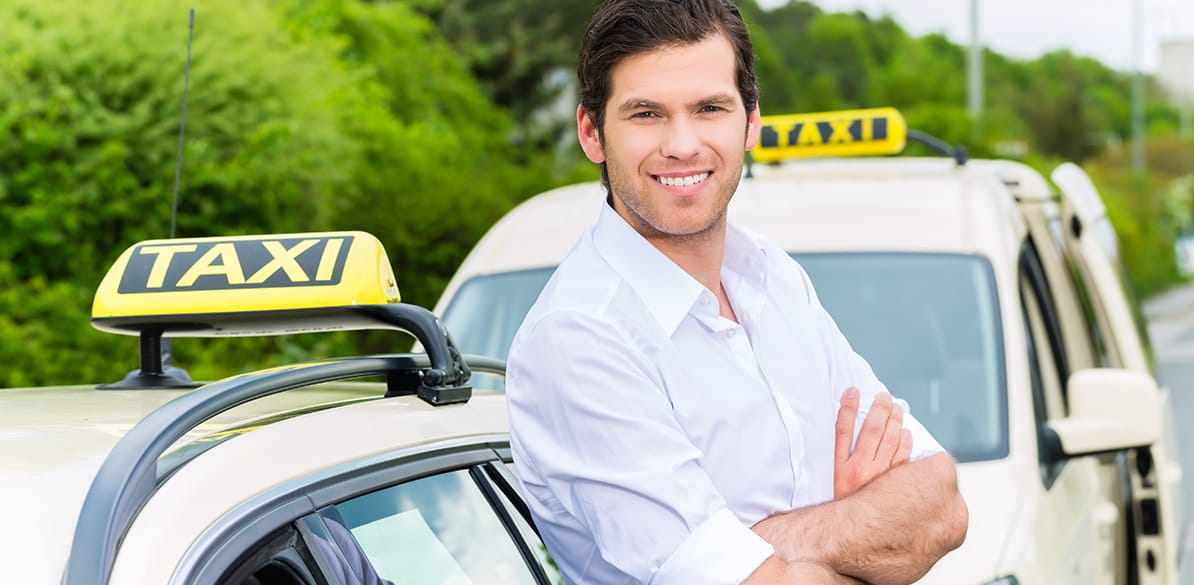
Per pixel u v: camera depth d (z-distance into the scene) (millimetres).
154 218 8711
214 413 1715
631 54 2025
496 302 4332
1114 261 5234
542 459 1996
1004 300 4012
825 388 2244
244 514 1595
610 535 1965
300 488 1708
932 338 3959
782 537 2090
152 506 1520
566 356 1971
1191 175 68375
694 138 2025
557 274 2096
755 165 5141
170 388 2193
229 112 9086
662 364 2039
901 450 2232
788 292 2275
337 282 2037
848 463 2229
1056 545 3479
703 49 2029
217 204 9070
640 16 2021
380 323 2096
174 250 2119
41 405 1984
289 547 1643
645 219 2061
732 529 1961
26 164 8352
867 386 2414
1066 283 4883
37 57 8445
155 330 2154
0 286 8211
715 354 2094
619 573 2053
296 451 1771
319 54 12500
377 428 1946
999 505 3361
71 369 7828
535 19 22578
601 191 4723
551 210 4691
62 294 8109
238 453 1692
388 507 1866
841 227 4305
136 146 8719
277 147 9328
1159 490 4758
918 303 4031
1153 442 3711
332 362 2031
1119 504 4762
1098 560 4105
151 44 8805
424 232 10555
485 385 4074
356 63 15000
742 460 2090
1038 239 4773
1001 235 4234
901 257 4172
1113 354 4922
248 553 1569
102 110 8523
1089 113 57344
